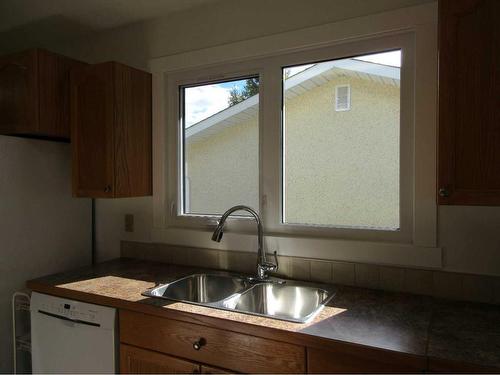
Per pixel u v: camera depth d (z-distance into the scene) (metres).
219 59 2.02
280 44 1.86
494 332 1.18
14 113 2.01
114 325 1.55
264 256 1.82
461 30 1.21
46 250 2.17
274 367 1.24
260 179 1.96
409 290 1.61
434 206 1.55
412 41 1.62
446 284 1.54
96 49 2.45
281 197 1.92
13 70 2.00
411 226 1.63
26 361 2.03
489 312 1.37
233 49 1.98
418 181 1.58
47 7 2.09
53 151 2.20
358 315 1.34
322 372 1.17
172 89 2.22
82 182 2.07
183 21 2.14
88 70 2.02
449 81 1.23
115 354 1.56
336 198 1.81
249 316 1.33
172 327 1.44
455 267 1.53
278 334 1.21
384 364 1.08
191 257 2.13
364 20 1.67
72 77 2.06
